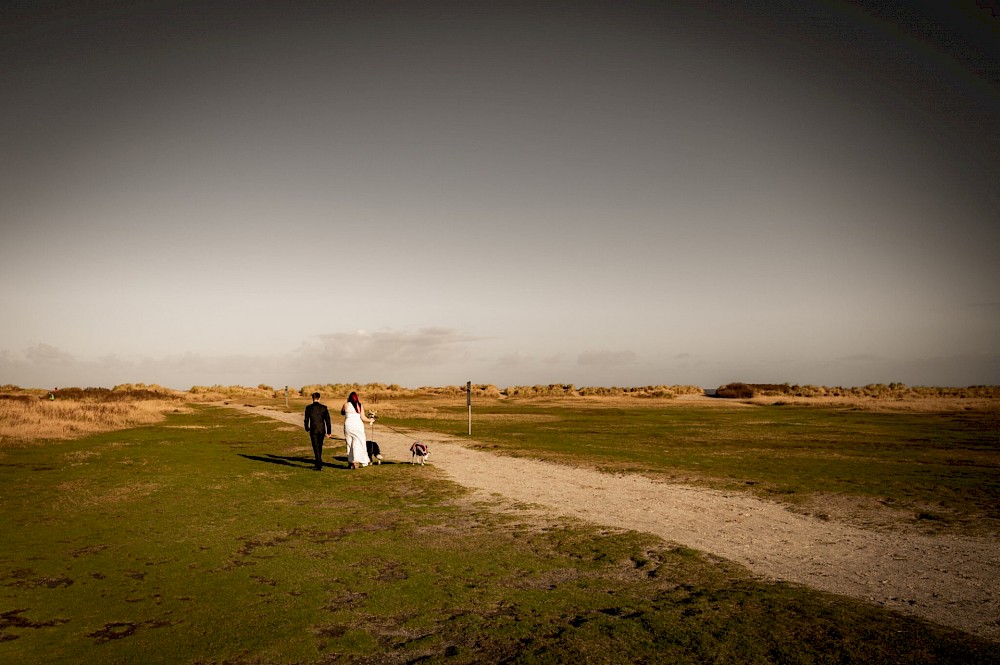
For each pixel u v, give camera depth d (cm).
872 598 718
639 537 1007
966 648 570
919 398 9825
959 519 1162
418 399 11181
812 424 4038
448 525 1095
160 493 1392
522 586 757
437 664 538
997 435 3155
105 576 791
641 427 3738
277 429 3484
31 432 2781
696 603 692
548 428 3631
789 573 818
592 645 575
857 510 1239
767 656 551
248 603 693
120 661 544
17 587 747
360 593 728
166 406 6238
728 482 1581
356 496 1374
